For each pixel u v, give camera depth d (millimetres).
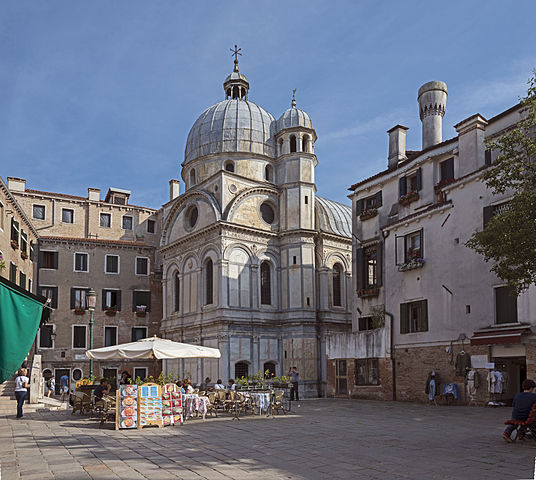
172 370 45594
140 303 52500
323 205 48312
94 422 20984
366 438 15367
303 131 46875
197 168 48656
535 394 13930
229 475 10633
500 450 12891
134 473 10953
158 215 57375
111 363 49656
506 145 17391
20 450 14008
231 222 41594
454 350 26562
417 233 30062
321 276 44656
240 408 24250
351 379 33594
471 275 26031
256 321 41938
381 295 33250
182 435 16797
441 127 34688
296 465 11539
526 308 23031
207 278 43125
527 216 15812
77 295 50156
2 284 10945
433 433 16156
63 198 53281
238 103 50094
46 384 42281
